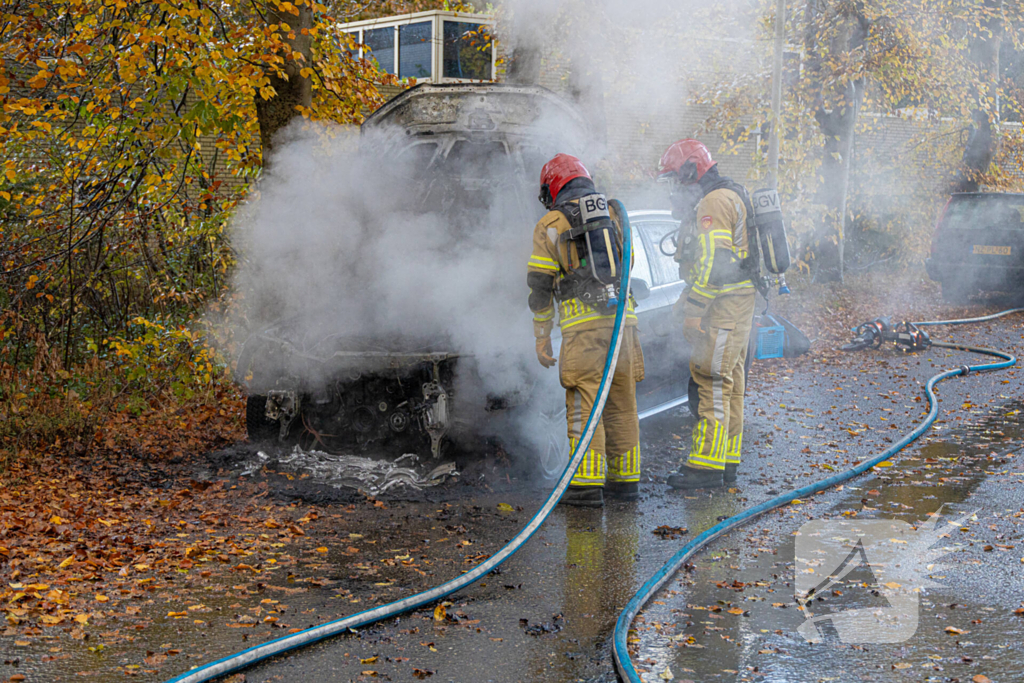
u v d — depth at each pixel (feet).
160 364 26.40
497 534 15.72
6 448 20.68
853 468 19.72
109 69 23.85
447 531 15.83
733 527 16.02
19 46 23.45
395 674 10.50
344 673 10.52
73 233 26.14
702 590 13.12
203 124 23.15
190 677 10.07
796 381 31.24
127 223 26.99
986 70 56.13
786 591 13.06
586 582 13.51
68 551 14.53
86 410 24.26
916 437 22.86
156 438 22.56
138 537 15.37
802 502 17.67
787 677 10.36
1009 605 12.43
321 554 14.66
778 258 18.53
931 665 10.61
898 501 17.63
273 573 13.80
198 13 21.91
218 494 17.97
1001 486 18.52
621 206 17.58
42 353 25.41
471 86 20.90
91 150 25.02
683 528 16.12
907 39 47.80
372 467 18.72
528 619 12.14
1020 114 65.51
